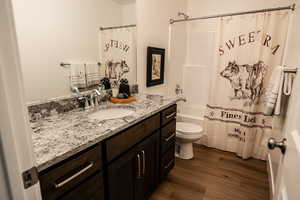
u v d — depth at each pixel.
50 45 1.22
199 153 2.44
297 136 0.61
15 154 0.42
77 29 1.39
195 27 2.84
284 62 1.89
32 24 1.09
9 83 0.39
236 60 2.22
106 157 1.00
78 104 1.47
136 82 2.06
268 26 2.01
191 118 2.79
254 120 2.23
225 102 2.38
